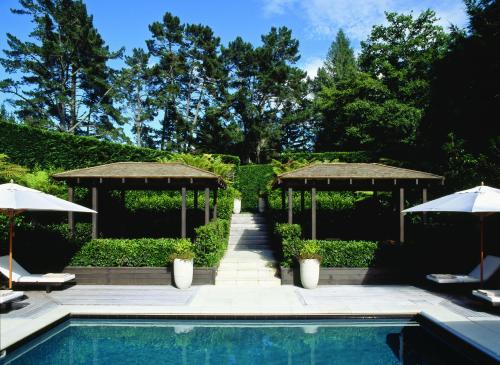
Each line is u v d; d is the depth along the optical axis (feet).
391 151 104.32
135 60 162.20
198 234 42.73
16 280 35.35
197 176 45.65
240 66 169.58
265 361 23.53
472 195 34.40
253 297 35.50
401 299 34.53
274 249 56.75
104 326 29.60
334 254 42.09
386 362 23.24
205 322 30.17
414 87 105.29
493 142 53.98
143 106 175.11
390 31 114.62
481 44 62.80
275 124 170.71
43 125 139.23
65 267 40.98
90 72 147.84
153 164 50.65
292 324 30.01
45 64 140.97
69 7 143.64
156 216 66.33
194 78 168.76
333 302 33.55
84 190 61.62
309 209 71.31
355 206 72.28
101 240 42.70
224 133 151.33
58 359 23.77
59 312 30.01
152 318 30.35
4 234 41.73
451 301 33.68
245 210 95.61
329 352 24.89
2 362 22.88
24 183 55.72
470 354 23.41
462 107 65.77
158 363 23.24
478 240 42.37
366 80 113.19
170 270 41.09
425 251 41.52
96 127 158.10
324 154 103.91
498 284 36.96
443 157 66.18
